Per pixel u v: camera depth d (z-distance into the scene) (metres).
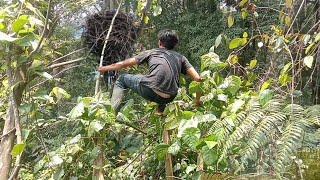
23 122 3.53
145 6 4.15
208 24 9.30
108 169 3.89
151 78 3.51
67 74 6.10
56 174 3.61
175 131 3.68
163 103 3.59
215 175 3.34
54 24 3.57
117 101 3.62
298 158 2.78
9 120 3.41
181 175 3.82
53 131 4.13
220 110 3.66
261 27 5.13
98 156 3.61
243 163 2.75
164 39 3.71
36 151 4.20
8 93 3.62
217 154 3.03
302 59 2.86
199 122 3.25
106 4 4.20
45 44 3.38
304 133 2.52
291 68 2.95
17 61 3.18
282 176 2.61
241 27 8.26
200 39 9.28
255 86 3.87
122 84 3.71
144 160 4.18
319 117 2.55
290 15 3.18
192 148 3.29
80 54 4.43
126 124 3.89
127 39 3.89
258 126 2.67
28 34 3.06
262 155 2.67
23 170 4.07
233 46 3.54
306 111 2.65
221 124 3.00
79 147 3.59
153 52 3.62
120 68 3.55
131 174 4.13
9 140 3.34
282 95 3.08
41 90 3.60
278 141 2.53
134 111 4.01
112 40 3.83
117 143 4.05
